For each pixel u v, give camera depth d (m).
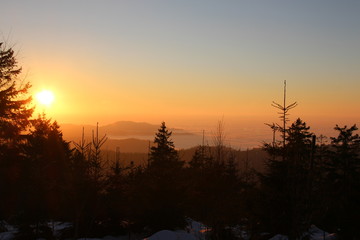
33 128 30.95
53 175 26.84
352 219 25.19
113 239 29.42
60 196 21.92
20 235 26.42
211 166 22.69
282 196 19.05
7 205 27.08
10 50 26.33
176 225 30.41
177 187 30.92
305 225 14.82
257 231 19.83
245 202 20.28
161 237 24.44
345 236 25.48
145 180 31.52
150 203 30.17
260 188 21.06
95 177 19.64
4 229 29.25
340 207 23.62
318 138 17.78
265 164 21.34
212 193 20.23
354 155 29.00
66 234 28.22
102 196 20.36
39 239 27.02
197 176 32.09
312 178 14.88
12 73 26.80
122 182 23.16
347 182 27.22
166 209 30.17
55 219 31.50
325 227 27.80
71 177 19.52
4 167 26.77
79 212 19.58
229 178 21.64
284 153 18.52
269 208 19.86
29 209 26.31
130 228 31.83
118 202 27.14
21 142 28.62
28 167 27.20
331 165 28.39
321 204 14.82
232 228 19.88
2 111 26.47
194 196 29.52
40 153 29.25
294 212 15.00
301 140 17.81
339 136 30.16
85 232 27.98
